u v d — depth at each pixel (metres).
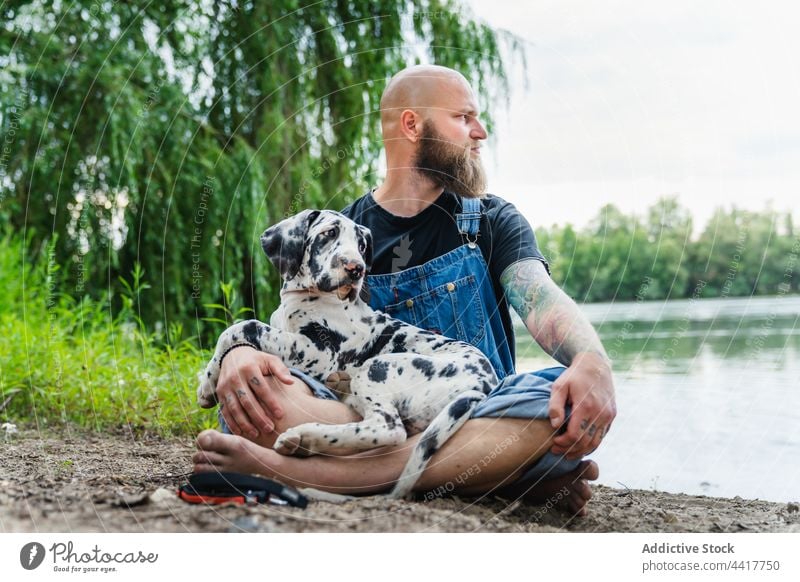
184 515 2.41
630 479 4.44
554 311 2.96
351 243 2.94
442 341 2.94
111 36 7.21
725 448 4.88
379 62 7.33
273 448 2.66
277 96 7.05
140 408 5.03
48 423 5.00
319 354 2.90
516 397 2.64
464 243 3.27
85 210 7.07
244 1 7.16
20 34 7.23
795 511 3.23
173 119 6.32
